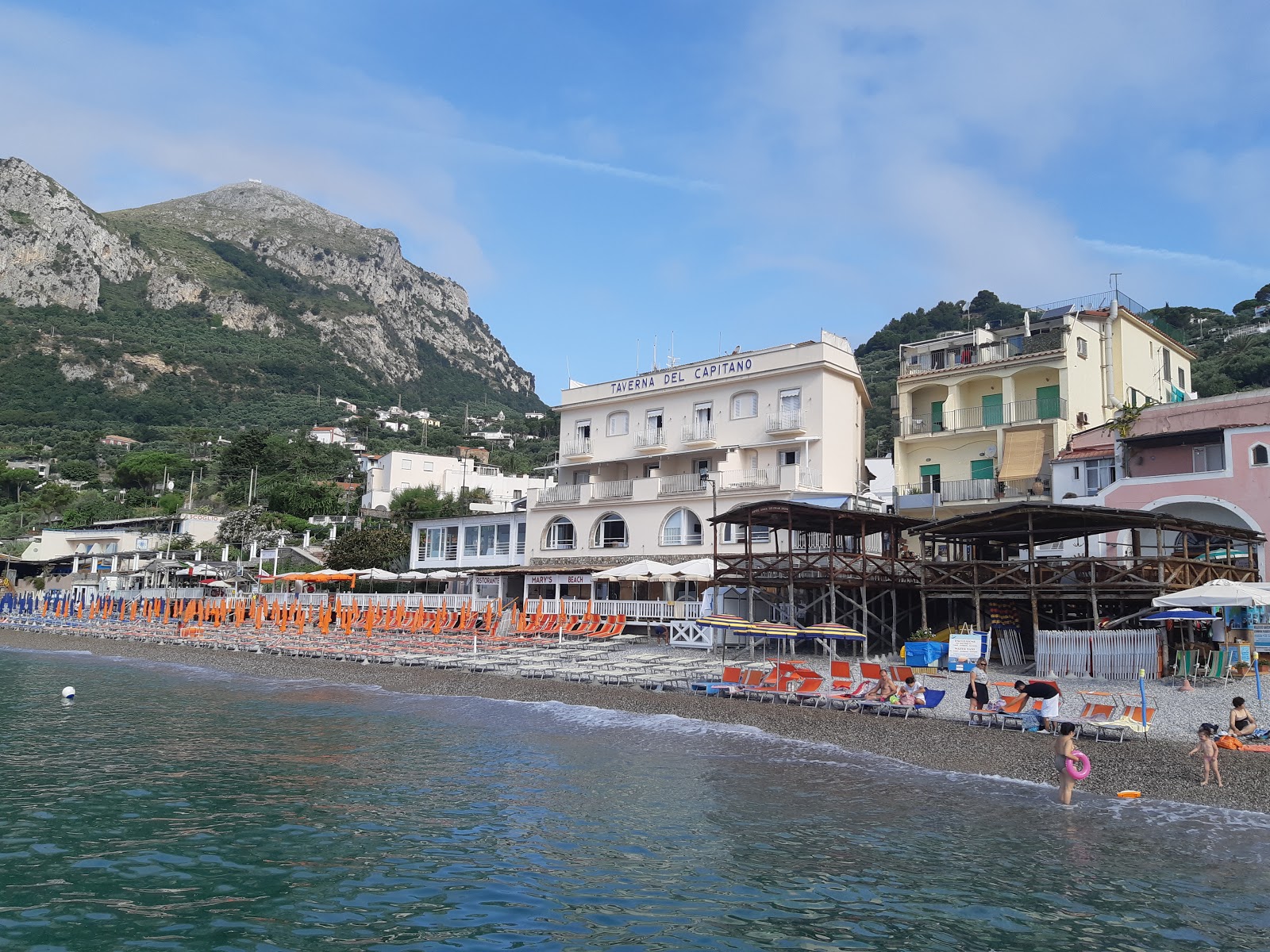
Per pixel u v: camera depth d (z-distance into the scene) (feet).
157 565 224.12
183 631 168.25
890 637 123.34
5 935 34.37
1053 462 131.85
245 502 358.64
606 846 46.39
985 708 73.10
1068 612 112.47
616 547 168.04
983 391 156.87
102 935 34.55
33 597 225.97
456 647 132.46
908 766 64.44
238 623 175.63
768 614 131.95
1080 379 148.66
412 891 39.78
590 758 67.51
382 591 209.05
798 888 40.52
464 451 558.56
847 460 155.84
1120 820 51.08
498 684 103.55
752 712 82.94
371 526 260.42
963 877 41.96
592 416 181.88
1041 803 54.70
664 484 160.86
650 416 173.06
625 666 105.81
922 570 111.04
